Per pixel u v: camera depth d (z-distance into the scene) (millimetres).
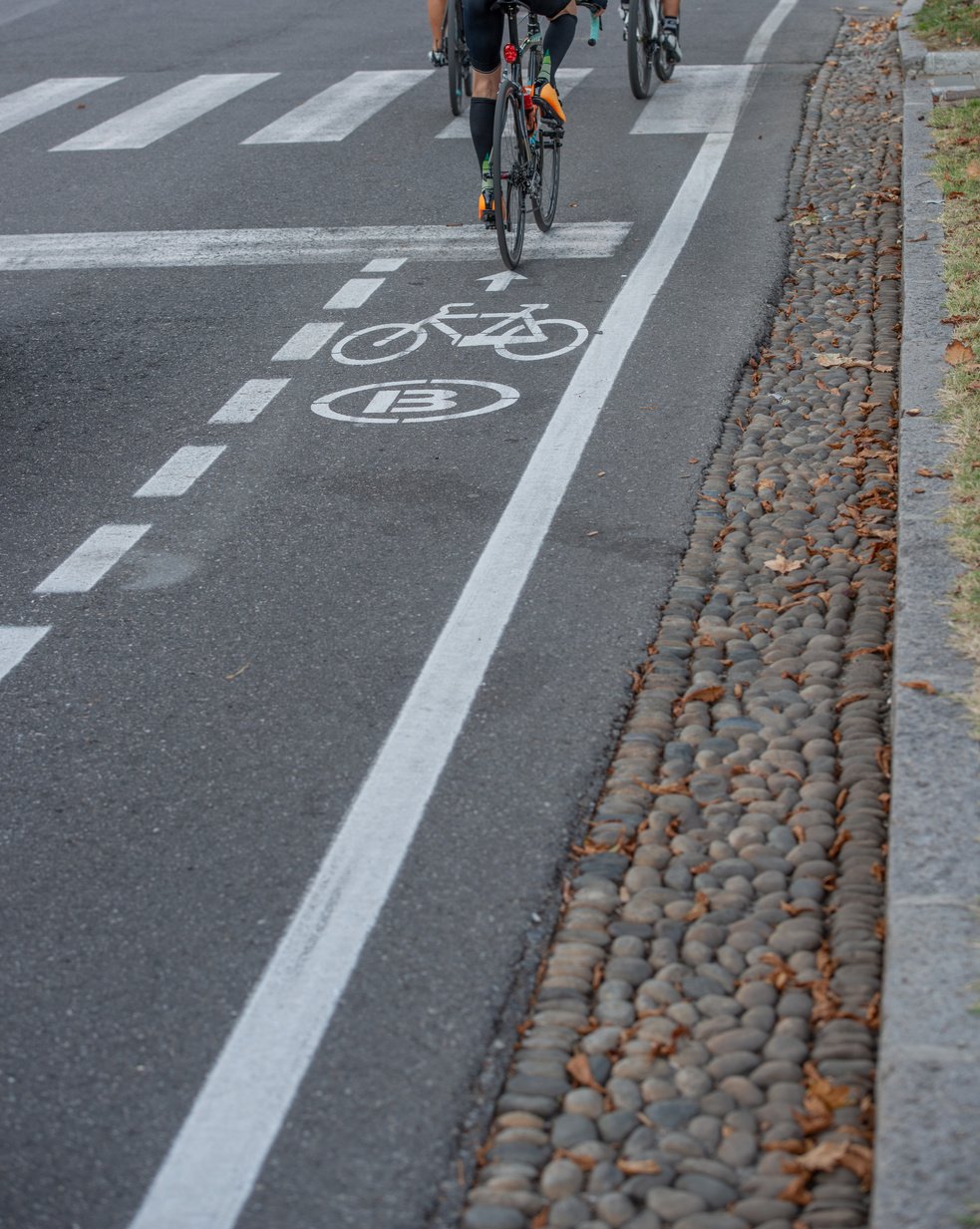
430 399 8961
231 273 11578
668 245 11594
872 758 5223
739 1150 3727
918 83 15609
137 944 4602
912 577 5918
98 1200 3701
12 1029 4273
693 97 16484
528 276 11109
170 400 9172
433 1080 4043
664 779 5266
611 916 4633
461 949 4527
